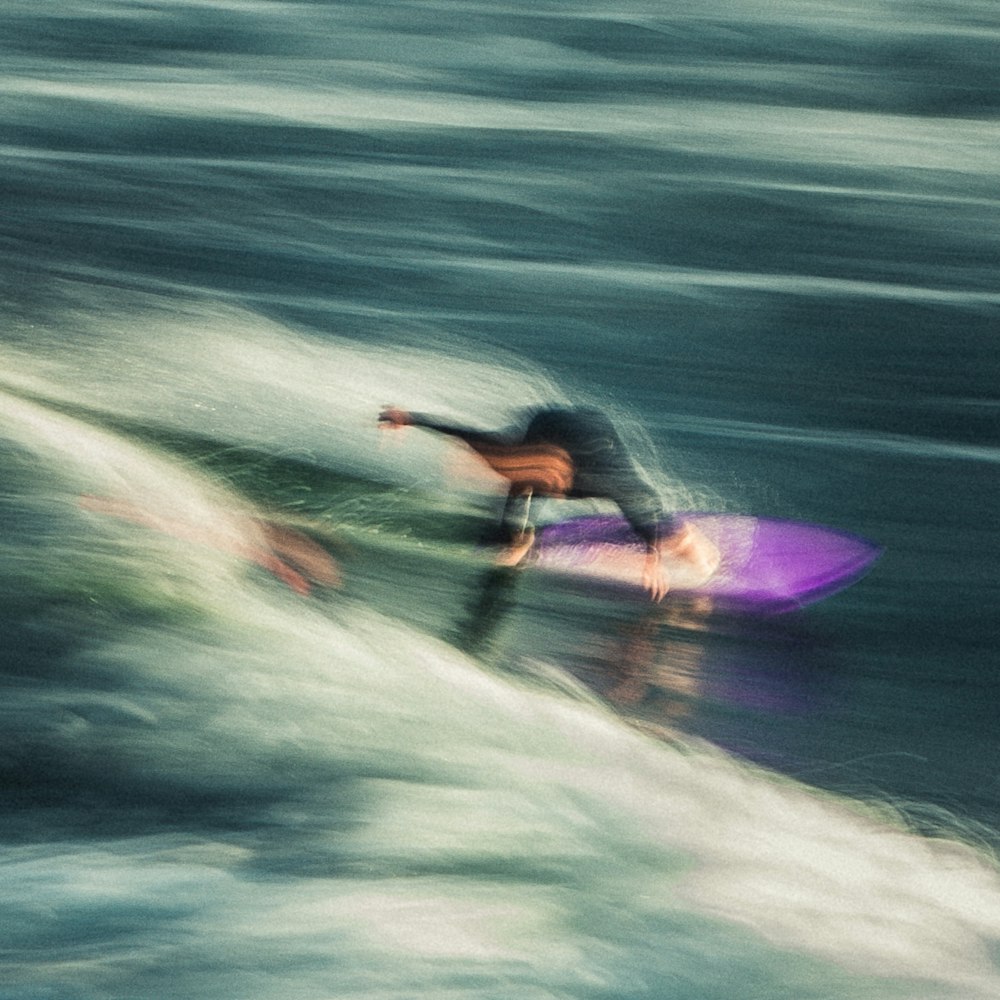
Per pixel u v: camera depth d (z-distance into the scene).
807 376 41.31
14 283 44.97
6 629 20.11
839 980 14.62
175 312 43.44
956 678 23.64
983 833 19.00
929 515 31.30
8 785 16.86
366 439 32.56
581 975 14.10
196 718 18.78
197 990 13.17
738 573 26.98
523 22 112.12
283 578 24.69
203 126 76.00
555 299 48.22
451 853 16.27
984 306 49.31
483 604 25.33
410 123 78.94
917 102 90.69
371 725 19.22
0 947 13.72
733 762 20.42
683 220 60.66
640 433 35.91
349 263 51.75
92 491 25.36
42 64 92.88
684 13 117.25
